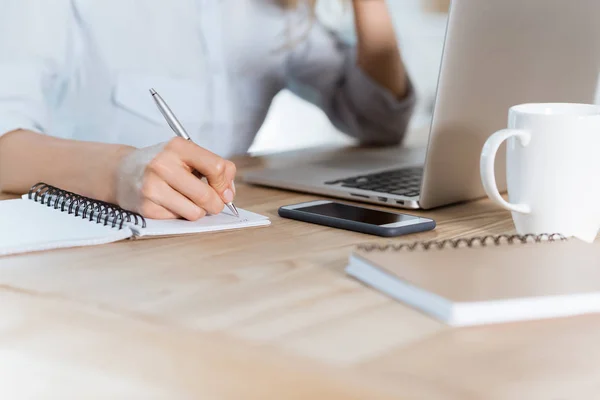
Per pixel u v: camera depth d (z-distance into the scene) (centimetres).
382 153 146
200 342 54
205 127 175
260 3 186
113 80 161
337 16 194
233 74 183
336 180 111
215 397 54
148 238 82
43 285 66
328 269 70
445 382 46
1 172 107
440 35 210
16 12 131
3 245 75
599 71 109
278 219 92
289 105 194
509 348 52
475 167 100
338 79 188
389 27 183
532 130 78
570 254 67
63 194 91
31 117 119
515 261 65
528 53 98
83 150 100
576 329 55
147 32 166
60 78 149
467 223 91
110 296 63
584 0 103
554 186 78
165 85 167
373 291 63
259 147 188
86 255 75
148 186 87
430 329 55
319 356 50
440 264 63
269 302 61
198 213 87
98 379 60
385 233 83
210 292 64
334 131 188
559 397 45
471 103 94
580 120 77
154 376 57
